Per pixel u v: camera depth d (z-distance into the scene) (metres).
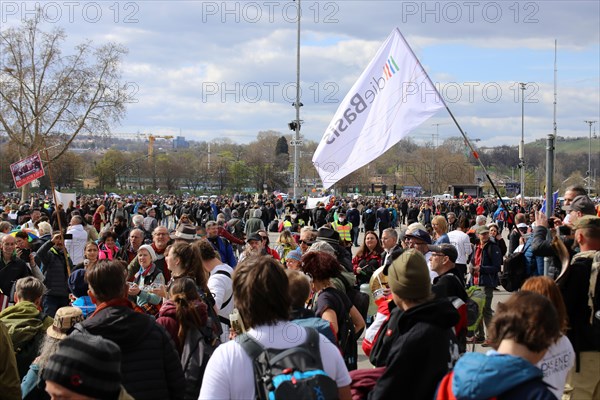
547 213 7.05
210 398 3.31
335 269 5.64
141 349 4.28
